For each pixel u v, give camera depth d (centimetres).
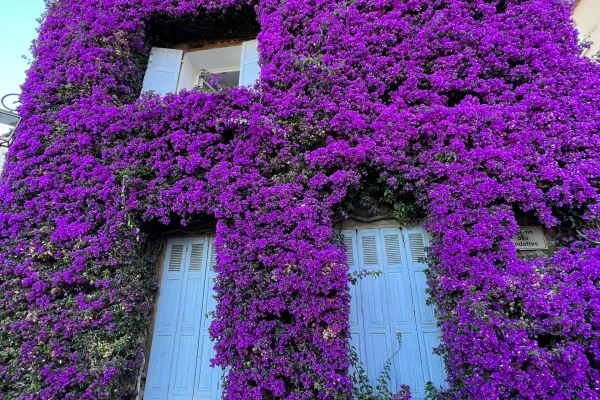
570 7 466
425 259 391
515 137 393
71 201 440
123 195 424
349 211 445
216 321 366
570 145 387
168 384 416
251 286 371
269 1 532
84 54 514
